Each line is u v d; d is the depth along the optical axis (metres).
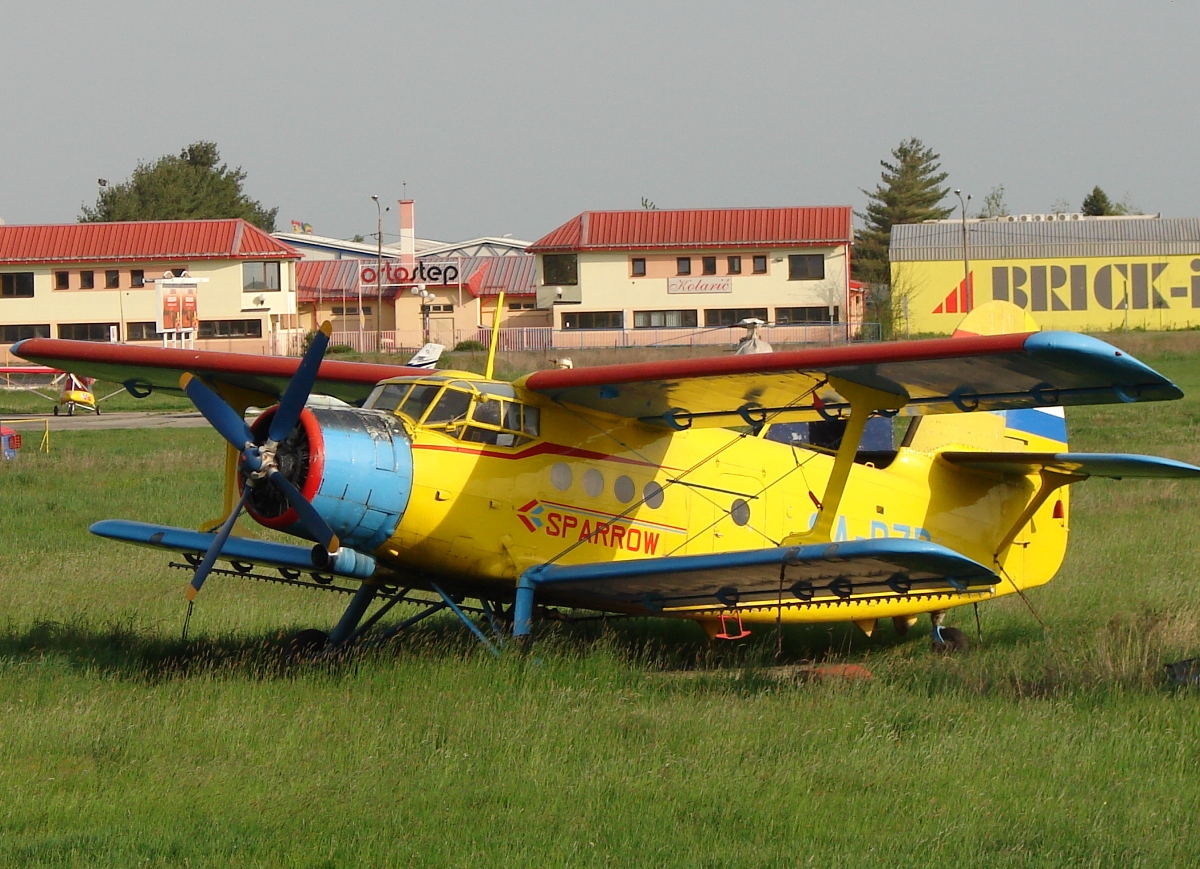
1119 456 44.44
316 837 24.84
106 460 104.19
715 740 31.25
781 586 38.41
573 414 41.91
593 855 24.00
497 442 40.22
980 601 50.12
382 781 28.03
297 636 41.56
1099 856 24.05
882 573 38.69
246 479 37.59
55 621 45.75
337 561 38.19
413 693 34.88
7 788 27.23
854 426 39.53
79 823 25.56
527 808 26.61
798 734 31.70
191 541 42.53
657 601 42.72
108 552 62.06
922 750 30.34
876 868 23.52
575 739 31.25
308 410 37.41
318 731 31.64
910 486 49.56
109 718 32.09
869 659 45.72
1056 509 53.22
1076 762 29.59
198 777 28.16
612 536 42.69
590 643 41.91
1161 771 29.06
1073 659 39.34
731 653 45.75
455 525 39.19
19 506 77.88
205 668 38.34
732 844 24.75
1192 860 23.97
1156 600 50.28
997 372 35.03
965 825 25.50
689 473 44.62
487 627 44.53
